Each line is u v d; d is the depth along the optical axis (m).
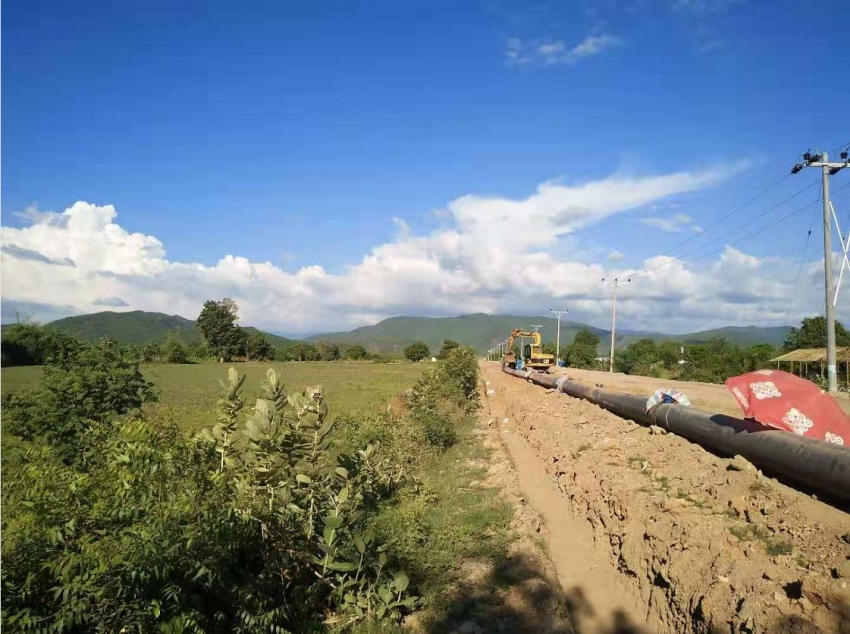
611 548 8.83
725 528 7.16
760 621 5.34
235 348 102.44
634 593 7.59
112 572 4.84
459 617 7.01
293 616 6.80
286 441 7.57
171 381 45.53
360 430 13.63
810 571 5.74
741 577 6.01
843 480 7.30
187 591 5.58
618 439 13.29
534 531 9.65
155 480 6.12
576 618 7.36
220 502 6.44
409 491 11.45
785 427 9.12
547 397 26.98
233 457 7.57
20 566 4.74
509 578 7.95
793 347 60.72
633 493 9.12
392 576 7.61
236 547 6.24
